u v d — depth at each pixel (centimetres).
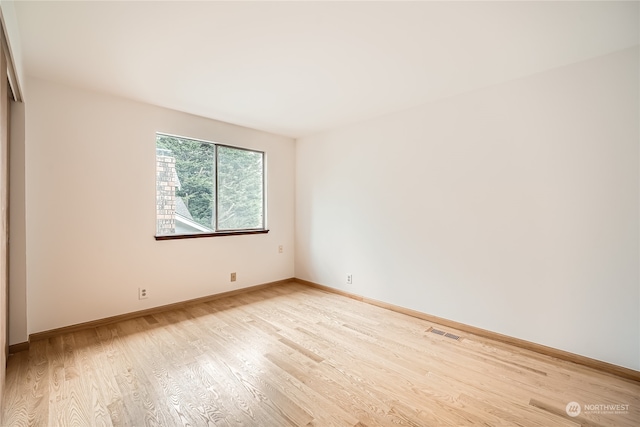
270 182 432
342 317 316
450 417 166
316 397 181
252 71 242
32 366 212
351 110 334
